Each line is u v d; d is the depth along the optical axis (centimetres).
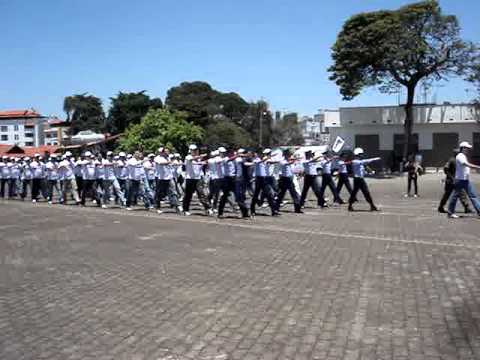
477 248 1038
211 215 1673
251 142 7150
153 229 1356
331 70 4372
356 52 4166
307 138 10219
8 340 577
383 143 5109
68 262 965
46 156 2547
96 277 848
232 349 536
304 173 1842
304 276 823
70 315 657
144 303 699
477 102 4806
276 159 1680
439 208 1691
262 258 966
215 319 629
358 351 524
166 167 1767
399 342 546
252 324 608
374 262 917
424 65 4234
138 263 943
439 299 694
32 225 1477
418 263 907
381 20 4081
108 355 529
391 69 4247
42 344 563
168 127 4600
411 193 2577
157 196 1784
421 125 5003
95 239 1212
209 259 965
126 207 1945
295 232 1275
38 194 2472
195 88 8919
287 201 2147
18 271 900
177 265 920
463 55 4166
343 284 773
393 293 723
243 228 1358
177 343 556
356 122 5141
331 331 580
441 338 557
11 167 2672
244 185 1695
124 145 4466
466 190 1537
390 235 1211
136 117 6894
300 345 542
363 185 1755
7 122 9594
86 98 9131
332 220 1512
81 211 1855
